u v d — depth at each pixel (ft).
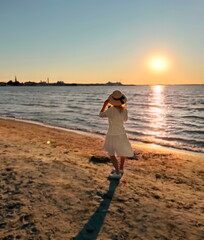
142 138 45.62
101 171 19.01
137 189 15.58
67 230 10.39
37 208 12.04
